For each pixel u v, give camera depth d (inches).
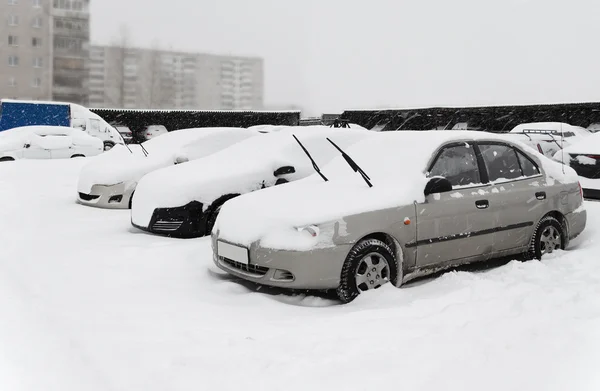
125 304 172.7
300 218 178.7
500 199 213.5
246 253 183.6
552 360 119.6
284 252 175.0
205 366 125.4
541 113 1176.8
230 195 280.2
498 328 140.9
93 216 329.1
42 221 312.0
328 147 311.4
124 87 2878.9
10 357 129.7
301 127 336.5
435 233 196.4
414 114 1396.4
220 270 217.6
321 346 134.6
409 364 122.4
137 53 2920.8
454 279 194.4
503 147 227.0
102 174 359.6
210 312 166.1
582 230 248.1
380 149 227.5
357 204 184.4
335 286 177.0
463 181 210.5
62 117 966.4
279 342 138.7
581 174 311.4
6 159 668.1
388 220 185.9
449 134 219.9
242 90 3491.6
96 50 2807.6
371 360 125.5
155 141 394.3
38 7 2620.6
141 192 287.3
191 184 275.1
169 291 188.1
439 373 117.0
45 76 2672.2
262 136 330.3
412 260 193.0
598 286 176.9
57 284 192.5
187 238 272.4
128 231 289.7
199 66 3304.6
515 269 200.5
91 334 145.6
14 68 2605.8
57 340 140.6
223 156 317.4
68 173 530.9
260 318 161.5
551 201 230.7
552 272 196.1
